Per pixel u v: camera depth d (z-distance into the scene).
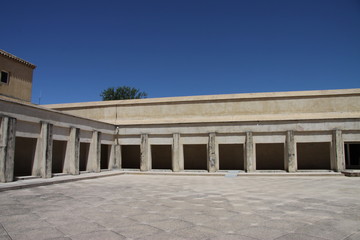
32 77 21.28
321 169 23.05
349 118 20.06
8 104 14.01
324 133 20.44
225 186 14.49
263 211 8.47
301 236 6.12
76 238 5.98
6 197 10.85
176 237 6.04
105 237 6.04
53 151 22.88
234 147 24.84
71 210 8.61
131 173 21.72
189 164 25.38
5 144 13.66
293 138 20.41
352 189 13.18
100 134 21.56
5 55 18.72
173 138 22.12
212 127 21.72
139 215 7.96
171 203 9.75
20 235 6.16
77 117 19.14
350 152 22.53
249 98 24.00
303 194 11.73
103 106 26.67
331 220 7.43
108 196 11.23
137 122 24.61
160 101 25.44
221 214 8.08
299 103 23.38
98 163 21.20
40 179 15.59
